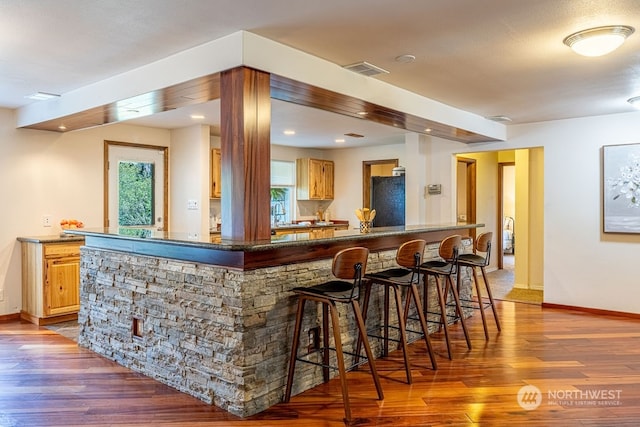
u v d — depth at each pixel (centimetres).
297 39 286
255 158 282
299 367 297
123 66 337
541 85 395
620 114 511
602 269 522
